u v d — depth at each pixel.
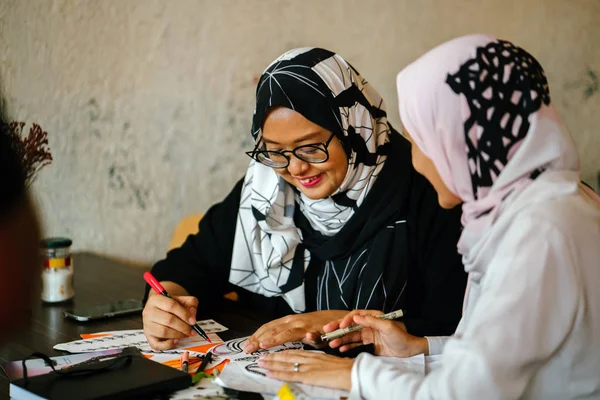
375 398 1.07
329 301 1.77
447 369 1.00
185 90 2.54
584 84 2.78
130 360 1.23
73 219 2.44
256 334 1.49
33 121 2.30
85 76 2.39
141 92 2.49
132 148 2.51
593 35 2.77
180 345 1.46
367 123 1.68
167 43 2.49
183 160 2.58
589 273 1.01
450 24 2.72
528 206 1.06
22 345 1.48
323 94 1.60
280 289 1.82
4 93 2.22
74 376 1.15
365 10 2.66
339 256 1.76
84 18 2.36
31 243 0.50
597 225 1.04
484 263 1.12
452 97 1.11
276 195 1.79
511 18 2.72
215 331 1.59
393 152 1.77
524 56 1.13
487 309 1.00
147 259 2.60
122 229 2.54
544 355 0.99
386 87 2.73
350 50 2.67
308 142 1.61
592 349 1.03
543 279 0.99
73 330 1.60
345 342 1.40
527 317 0.98
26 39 2.26
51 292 1.84
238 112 2.62
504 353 0.97
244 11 2.56
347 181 1.68
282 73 1.62
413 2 2.69
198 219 2.35
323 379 1.14
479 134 1.11
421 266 1.70
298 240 1.81
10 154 0.50
